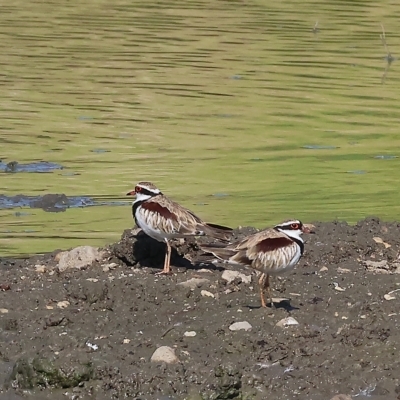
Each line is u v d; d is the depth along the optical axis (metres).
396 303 12.16
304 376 10.38
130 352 10.80
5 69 28.88
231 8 38.75
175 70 29.19
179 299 12.26
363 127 24.20
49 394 10.20
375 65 30.50
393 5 40.16
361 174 20.20
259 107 25.81
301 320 11.60
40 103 25.48
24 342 11.09
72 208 17.53
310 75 29.11
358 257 14.24
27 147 21.64
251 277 13.09
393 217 16.94
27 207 17.56
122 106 25.55
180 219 12.98
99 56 30.70
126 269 13.52
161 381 10.18
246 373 10.31
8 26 34.56
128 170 20.09
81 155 21.14
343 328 11.26
